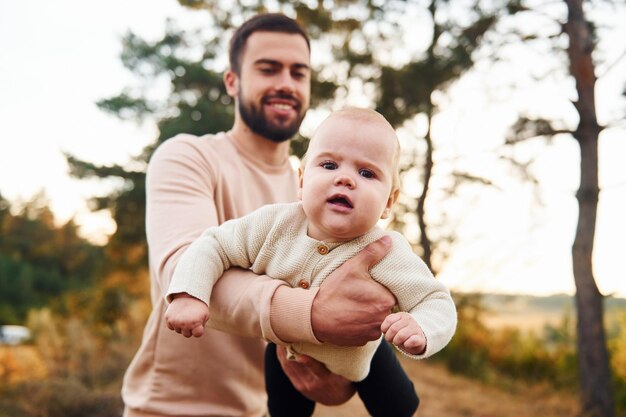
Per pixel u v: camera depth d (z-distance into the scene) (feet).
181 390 6.51
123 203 53.57
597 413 29.99
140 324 37.06
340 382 5.74
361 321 4.69
